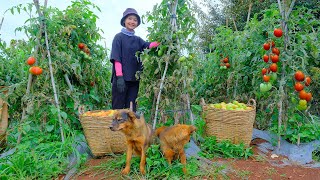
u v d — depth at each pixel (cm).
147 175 358
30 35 468
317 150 483
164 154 374
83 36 556
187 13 470
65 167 396
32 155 382
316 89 590
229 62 610
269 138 515
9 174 365
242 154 437
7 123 483
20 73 548
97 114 432
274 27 494
